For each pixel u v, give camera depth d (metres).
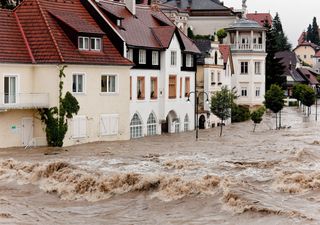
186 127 124.31
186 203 51.38
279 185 53.97
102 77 96.94
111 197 55.47
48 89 89.56
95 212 51.31
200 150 82.75
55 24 93.38
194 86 127.19
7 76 87.19
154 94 113.06
